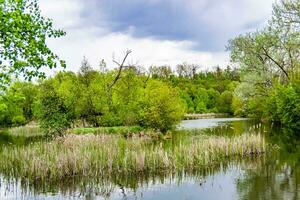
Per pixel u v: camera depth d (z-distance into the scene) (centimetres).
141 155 2162
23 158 2286
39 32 1225
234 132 4231
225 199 1591
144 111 4281
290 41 4509
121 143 3048
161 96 4184
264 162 2380
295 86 4412
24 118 7281
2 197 1703
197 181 1933
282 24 4541
